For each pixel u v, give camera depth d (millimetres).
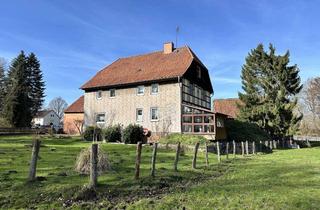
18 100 57312
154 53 44344
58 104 128125
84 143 30703
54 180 10859
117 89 40375
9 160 15703
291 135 45125
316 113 81562
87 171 12609
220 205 8664
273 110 44719
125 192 10203
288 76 46000
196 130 33750
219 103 59812
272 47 47719
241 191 10602
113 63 47031
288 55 46281
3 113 56188
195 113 33719
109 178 11734
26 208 8141
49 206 8352
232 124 39688
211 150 27031
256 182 12562
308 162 21047
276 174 14875
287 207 8508
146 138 33094
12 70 73750
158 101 36688
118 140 33344
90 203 8781
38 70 79562
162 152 24078
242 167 18016
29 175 10492
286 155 27891
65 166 14289
